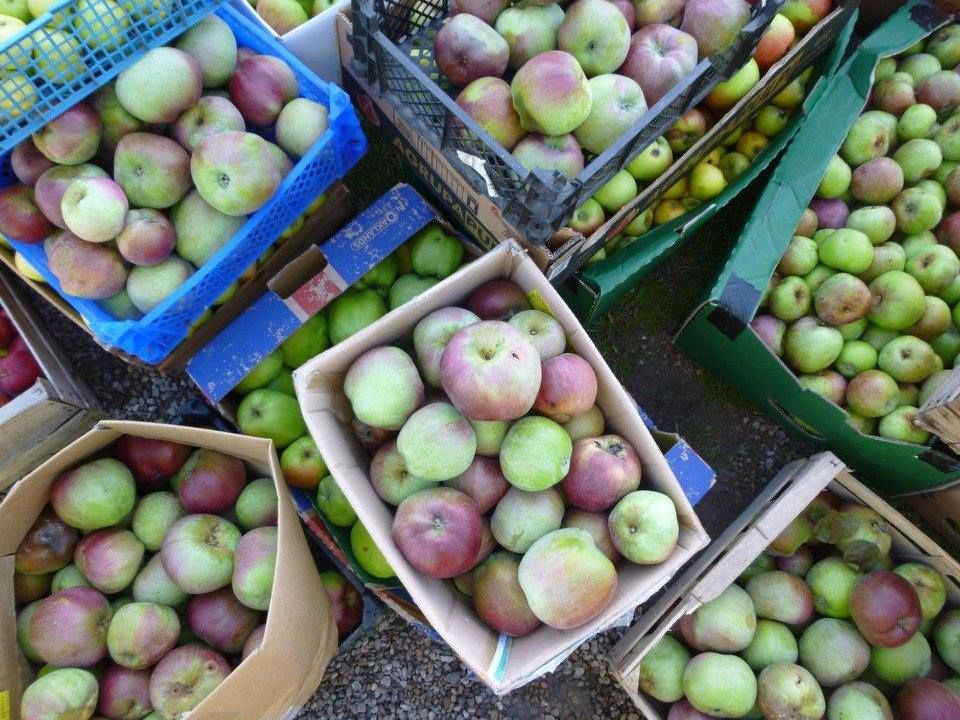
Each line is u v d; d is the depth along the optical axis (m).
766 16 0.70
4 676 0.65
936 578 0.81
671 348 1.07
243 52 0.76
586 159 0.76
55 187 0.65
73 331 1.00
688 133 0.84
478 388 0.58
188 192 0.70
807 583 0.84
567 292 0.93
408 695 0.94
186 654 0.68
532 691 0.95
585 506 0.64
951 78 0.93
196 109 0.69
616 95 0.70
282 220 0.77
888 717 0.76
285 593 0.61
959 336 0.91
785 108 0.96
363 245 0.80
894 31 0.95
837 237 0.90
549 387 0.64
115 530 0.72
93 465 0.70
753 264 0.84
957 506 0.90
